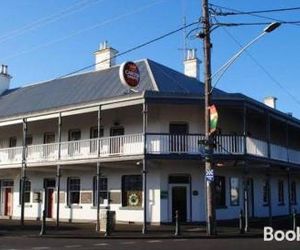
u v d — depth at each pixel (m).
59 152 28.41
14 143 35.41
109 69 33.84
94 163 27.44
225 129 29.34
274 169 32.62
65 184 31.80
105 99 26.25
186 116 27.86
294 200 39.75
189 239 19.92
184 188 27.41
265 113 29.17
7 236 21.39
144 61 31.88
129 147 25.88
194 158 25.48
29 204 33.75
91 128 30.67
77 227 25.84
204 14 21.72
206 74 21.81
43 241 19.05
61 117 29.52
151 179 27.44
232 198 29.78
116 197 29.00
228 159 25.44
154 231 22.95
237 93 26.03
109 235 21.03
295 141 40.34
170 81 30.23
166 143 25.39
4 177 35.78
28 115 30.08
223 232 22.28
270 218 26.86
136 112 28.59
